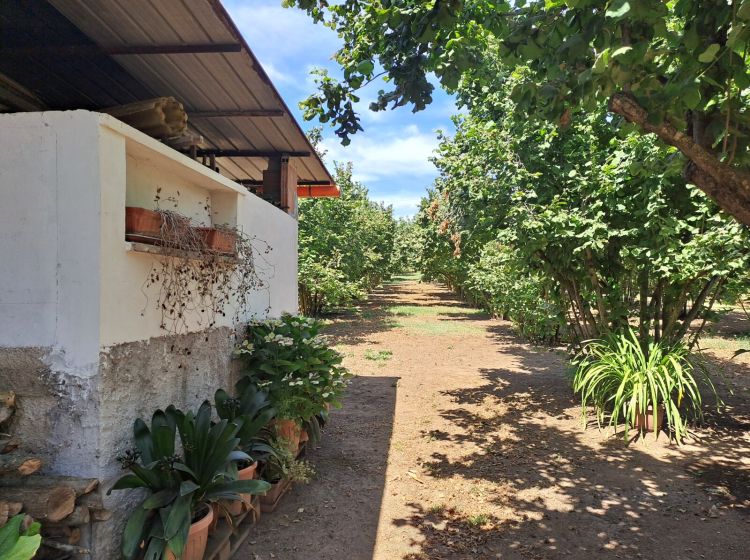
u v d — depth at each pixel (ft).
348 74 12.52
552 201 20.62
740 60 8.07
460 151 26.35
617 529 11.58
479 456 16.19
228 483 9.27
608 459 15.85
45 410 8.13
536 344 39.06
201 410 10.02
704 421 19.67
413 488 13.78
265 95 13.62
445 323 53.36
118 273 8.53
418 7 10.52
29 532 5.95
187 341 11.11
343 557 10.38
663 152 15.89
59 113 8.07
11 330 8.19
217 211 13.78
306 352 14.64
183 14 9.43
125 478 7.93
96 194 8.03
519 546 10.87
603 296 22.49
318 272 49.78
